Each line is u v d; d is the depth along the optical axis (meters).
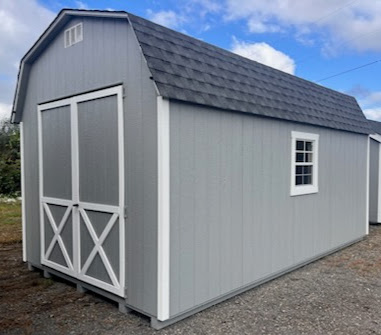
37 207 5.04
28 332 3.18
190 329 3.23
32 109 5.05
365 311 3.68
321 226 5.86
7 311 3.68
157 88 3.05
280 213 4.84
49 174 4.72
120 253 3.62
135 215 3.46
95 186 3.94
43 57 4.73
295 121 4.97
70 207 4.32
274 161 4.70
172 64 3.42
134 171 3.46
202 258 3.63
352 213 6.86
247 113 4.12
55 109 4.55
